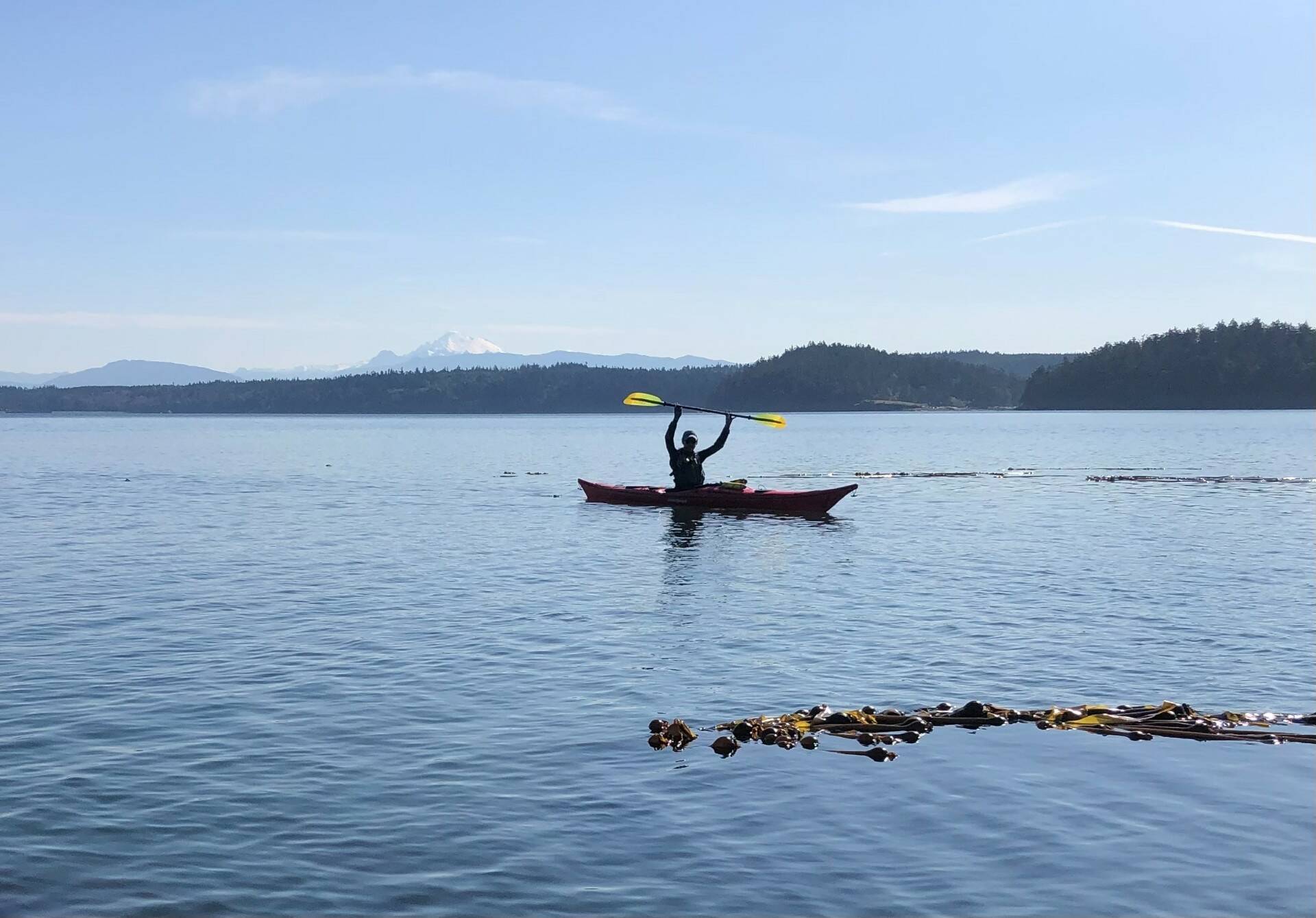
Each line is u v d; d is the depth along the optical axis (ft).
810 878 26.13
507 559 75.92
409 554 78.59
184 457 237.86
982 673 43.98
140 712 38.73
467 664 45.52
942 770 32.99
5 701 39.91
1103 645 48.42
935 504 115.65
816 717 37.06
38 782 31.86
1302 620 53.21
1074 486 140.05
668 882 25.91
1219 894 25.34
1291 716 37.47
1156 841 28.09
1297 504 113.39
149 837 28.22
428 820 29.32
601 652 47.60
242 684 42.29
